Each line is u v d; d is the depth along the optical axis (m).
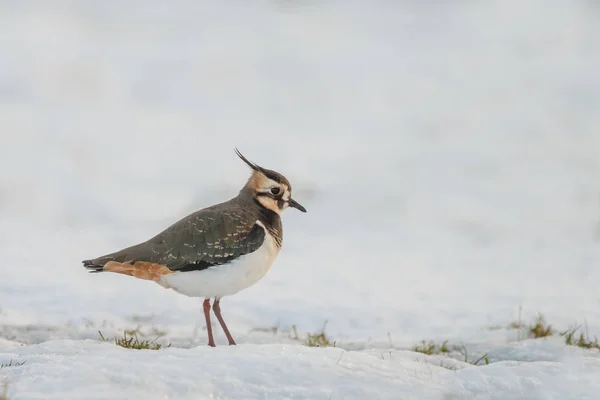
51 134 22.80
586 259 14.50
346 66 33.03
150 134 23.88
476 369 6.93
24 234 15.09
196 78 30.25
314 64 33.06
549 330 9.69
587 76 31.56
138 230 15.76
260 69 32.00
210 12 40.47
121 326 9.77
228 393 5.97
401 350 8.40
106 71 29.95
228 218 7.97
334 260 14.15
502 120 26.77
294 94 29.38
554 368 7.15
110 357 6.60
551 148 23.84
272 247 8.20
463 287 12.42
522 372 6.88
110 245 14.57
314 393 6.07
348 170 21.25
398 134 25.31
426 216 17.73
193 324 9.98
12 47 31.25
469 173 21.50
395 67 33.25
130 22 37.47
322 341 9.25
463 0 44.59
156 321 10.09
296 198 18.72
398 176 20.91
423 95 29.72
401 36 38.16
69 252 13.93
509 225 17.12
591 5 43.09
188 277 7.90
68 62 30.27
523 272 13.52
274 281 12.45
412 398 6.17
